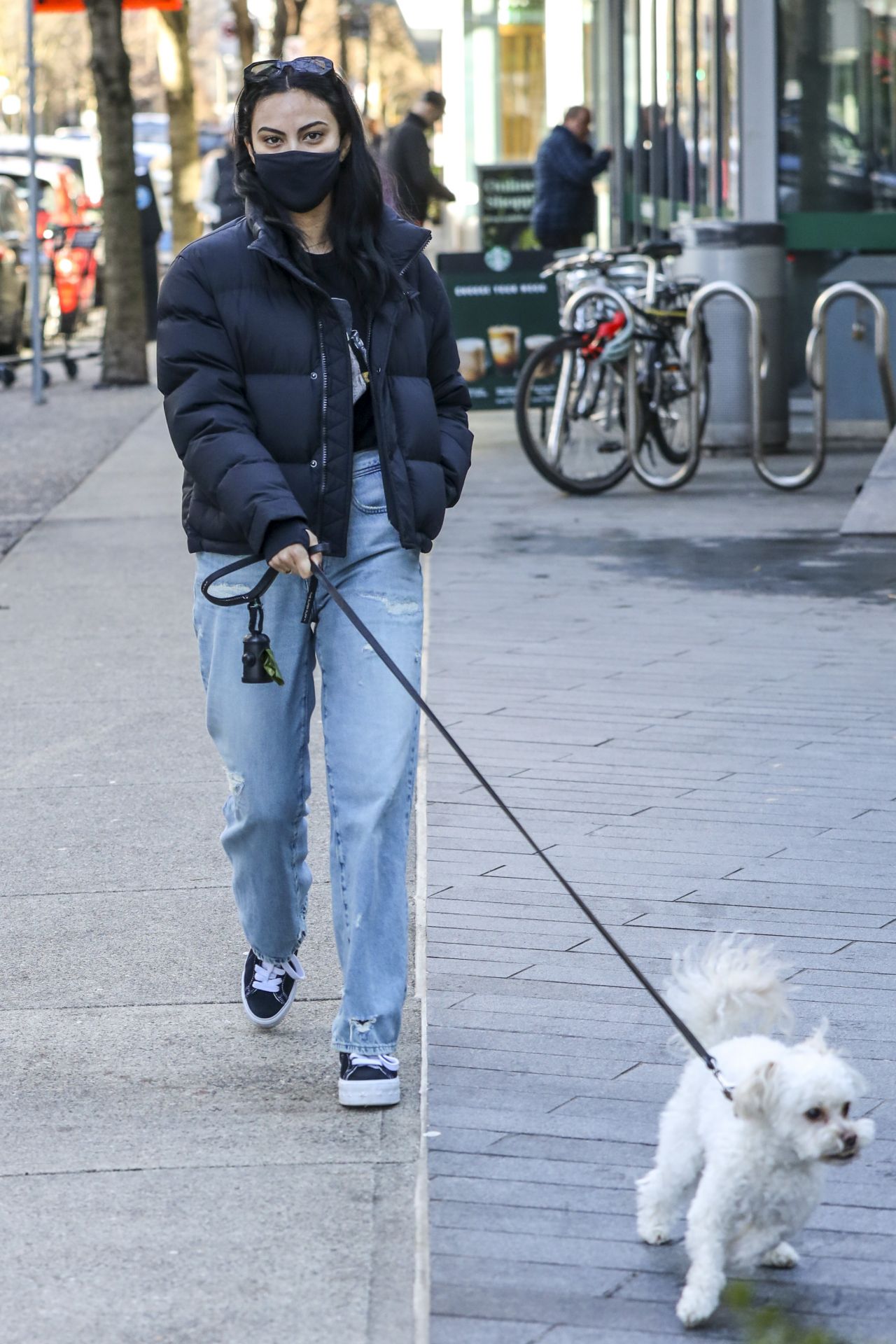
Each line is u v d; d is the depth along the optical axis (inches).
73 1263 164.7
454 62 1533.0
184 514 200.7
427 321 201.3
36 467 692.1
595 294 591.5
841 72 702.5
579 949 233.6
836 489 593.0
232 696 199.2
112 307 992.9
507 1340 151.3
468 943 236.1
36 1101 198.5
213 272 191.5
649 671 368.8
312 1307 157.0
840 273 704.4
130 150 979.9
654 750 316.8
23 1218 172.9
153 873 268.8
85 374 1107.9
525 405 590.9
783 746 318.3
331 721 197.8
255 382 192.2
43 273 1195.3
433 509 197.5
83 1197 176.7
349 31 1910.7
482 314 780.0
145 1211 173.8
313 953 239.5
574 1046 206.5
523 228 1041.5
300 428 191.8
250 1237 168.7
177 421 191.9
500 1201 173.9
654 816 283.7
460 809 288.0
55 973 233.8
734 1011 157.9
